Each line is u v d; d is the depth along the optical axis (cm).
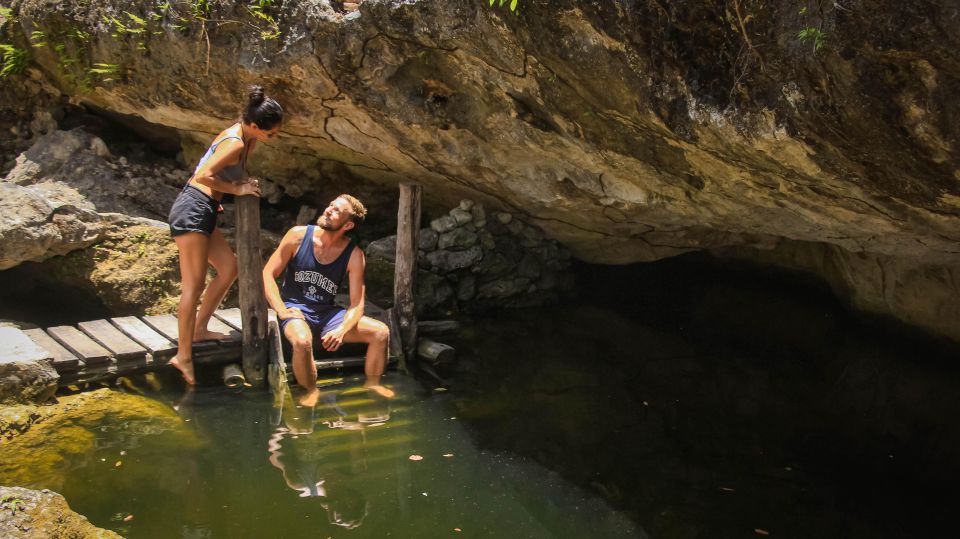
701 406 588
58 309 660
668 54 445
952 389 636
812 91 398
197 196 540
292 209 838
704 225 659
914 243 539
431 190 788
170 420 505
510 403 568
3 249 601
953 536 436
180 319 552
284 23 591
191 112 704
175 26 625
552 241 801
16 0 714
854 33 361
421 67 587
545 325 736
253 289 568
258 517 409
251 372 572
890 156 408
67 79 738
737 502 456
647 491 461
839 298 741
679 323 764
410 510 425
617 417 558
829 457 522
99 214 655
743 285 848
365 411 540
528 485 458
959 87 353
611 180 622
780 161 456
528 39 495
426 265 750
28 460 443
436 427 522
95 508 406
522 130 595
